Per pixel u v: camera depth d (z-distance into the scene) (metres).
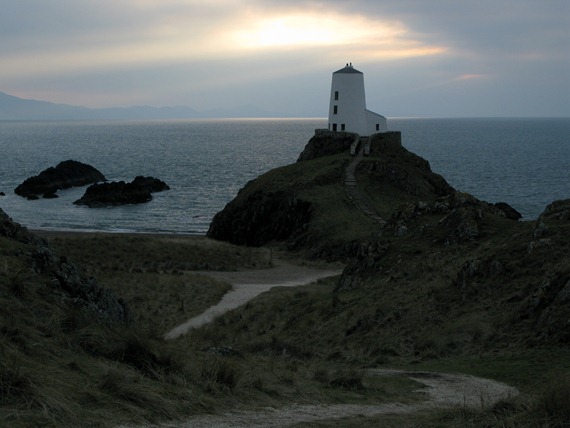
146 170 162.75
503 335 21.94
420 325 25.36
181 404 11.49
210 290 42.78
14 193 120.44
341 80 89.88
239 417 11.71
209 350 19.17
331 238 61.62
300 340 28.25
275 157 199.12
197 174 152.25
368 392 16.17
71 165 134.88
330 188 73.62
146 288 41.50
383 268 34.84
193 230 85.94
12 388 9.83
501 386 17.00
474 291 26.19
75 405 10.06
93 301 17.92
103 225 87.94
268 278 50.94
